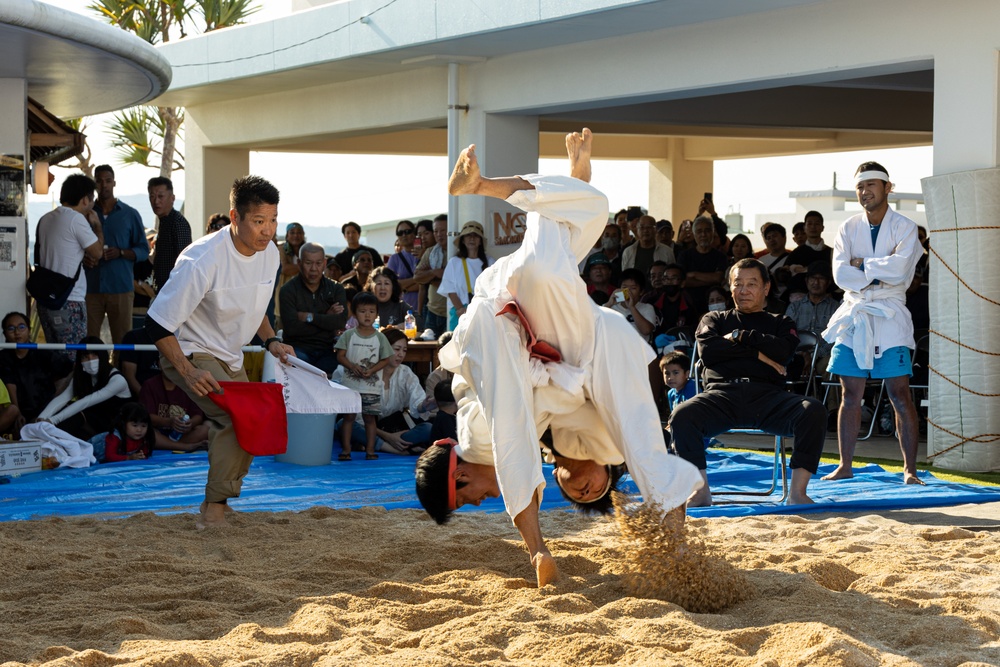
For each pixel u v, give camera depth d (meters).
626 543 5.04
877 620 4.31
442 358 5.02
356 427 10.04
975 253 9.10
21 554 5.47
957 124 9.49
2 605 4.59
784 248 14.88
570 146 5.08
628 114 15.32
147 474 8.71
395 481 8.44
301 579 5.05
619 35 11.98
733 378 7.33
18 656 3.84
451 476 5.01
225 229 6.23
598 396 4.88
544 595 4.64
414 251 15.69
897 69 10.27
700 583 4.53
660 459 4.75
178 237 12.16
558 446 5.20
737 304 7.45
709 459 9.61
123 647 3.90
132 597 4.66
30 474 8.75
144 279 12.53
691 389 9.38
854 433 8.46
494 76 13.31
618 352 4.88
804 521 6.66
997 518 6.87
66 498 7.62
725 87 11.42
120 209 11.90
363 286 14.88
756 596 4.62
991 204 9.05
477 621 4.22
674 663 3.70
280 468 9.15
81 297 10.62
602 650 3.84
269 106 16.75
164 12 23.19
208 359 6.34
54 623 4.25
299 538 6.05
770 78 10.88
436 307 13.87
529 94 12.93
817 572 4.98
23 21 8.76
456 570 5.11
